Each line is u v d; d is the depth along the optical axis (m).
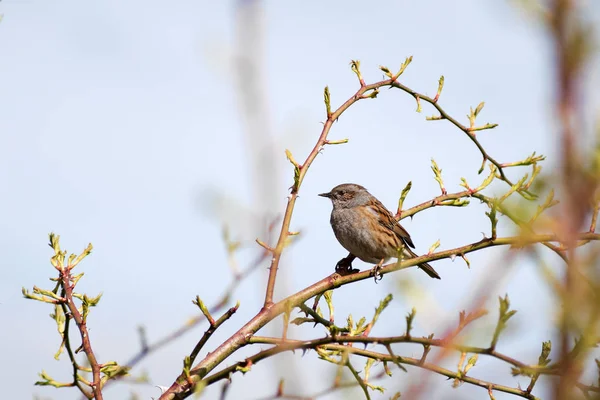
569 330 4.13
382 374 8.16
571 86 3.79
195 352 8.70
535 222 5.11
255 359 8.23
